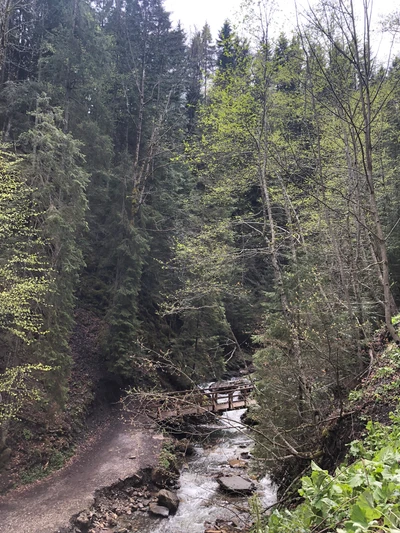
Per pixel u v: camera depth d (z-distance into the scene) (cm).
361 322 907
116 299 1775
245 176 1035
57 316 1280
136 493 1111
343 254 944
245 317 1884
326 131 965
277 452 776
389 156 1320
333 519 296
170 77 2544
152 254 2081
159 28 2619
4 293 952
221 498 1066
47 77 1833
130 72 2461
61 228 1259
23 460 1134
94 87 1919
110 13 2691
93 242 2055
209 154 1006
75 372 1611
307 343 744
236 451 1347
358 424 627
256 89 957
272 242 912
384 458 293
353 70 797
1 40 1517
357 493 291
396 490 245
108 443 1379
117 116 2444
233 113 946
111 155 2011
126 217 1895
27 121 1661
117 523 979
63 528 878
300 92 948
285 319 831
